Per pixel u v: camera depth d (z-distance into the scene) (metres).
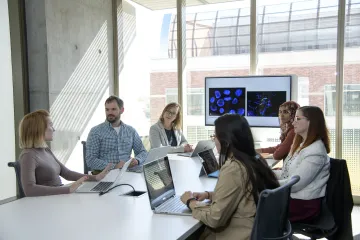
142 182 2.66
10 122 4.37
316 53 4.53
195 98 5.07
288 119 3.55
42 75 4.23
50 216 1.87
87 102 4.85
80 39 4.68
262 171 1.75
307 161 2.40
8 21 4.28
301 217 2.41
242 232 1.72
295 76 4.39
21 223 1.76
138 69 5.34
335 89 4.47
